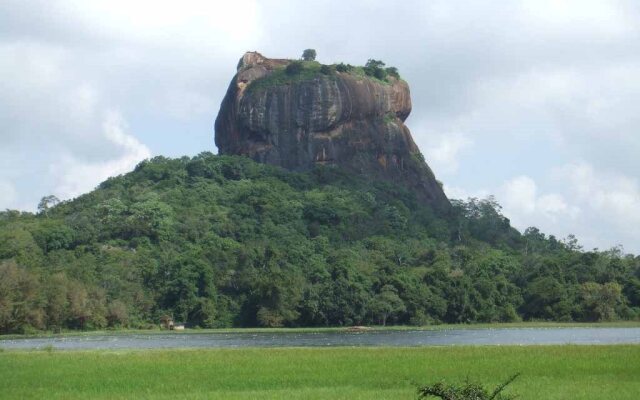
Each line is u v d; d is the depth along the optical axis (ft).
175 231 595.47
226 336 399.03
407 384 169.68
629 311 527.81
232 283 513.04
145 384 172.86
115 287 478.18
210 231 603.26
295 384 172.65
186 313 488.44
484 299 525.34
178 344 327.67
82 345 324.39
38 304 413.59
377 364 200.44
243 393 159.53
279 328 485.56
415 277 523.29
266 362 206.69
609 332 406.62
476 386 103.50
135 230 589.73
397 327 493.36
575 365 194.80
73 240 567.59
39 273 439.63
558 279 550.77
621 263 570.46
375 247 623.77
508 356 213.87
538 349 232.12
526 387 161.48
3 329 411.34
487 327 484.33
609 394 153.28
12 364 206.80
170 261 512.63
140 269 509.35
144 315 482.28
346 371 188.96
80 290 437.17
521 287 558.15
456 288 516.73
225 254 535.60
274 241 600.80
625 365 194.59
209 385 171.53
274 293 492.54
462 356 215.51
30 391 164.76
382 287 512.63
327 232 647.97
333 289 499.10
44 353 239.30
